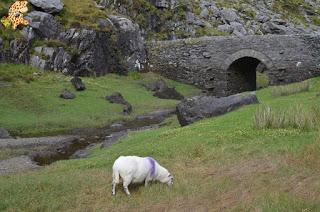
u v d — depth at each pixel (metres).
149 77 56.91
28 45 46.78
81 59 49.47
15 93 38.03
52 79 44.09
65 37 49.75
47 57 47.09
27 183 14.82
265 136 18.64
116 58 54.72
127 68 56.28
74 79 43.16
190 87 56.59
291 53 51.28
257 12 81.81
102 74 51.84
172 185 13.37
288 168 13.51
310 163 13.70
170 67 59.16
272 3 89.00
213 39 55.97
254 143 17.86
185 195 12.23
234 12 77.88
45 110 36.22
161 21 68.56
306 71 50.50
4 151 25.64
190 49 57.66
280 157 14.98
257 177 13.13
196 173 14.80
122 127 33.84
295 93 34.00
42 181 14.98
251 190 11.88
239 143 18.47
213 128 22.08
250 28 76.12
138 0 66.00
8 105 35.72
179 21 70.31
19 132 31.19
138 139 23.81
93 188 13.84
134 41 58.41
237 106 27.06
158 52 60.12
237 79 58.00
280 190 11.55
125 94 45.50
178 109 27.78
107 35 53.78
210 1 79.25
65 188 13.91
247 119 22.44
